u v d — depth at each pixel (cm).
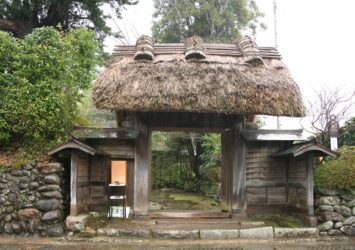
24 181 682
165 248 604
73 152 677
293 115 728
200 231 665
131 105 694
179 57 811
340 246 624
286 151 732
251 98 718
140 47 809
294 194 769
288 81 768
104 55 1235
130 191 779
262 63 806
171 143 1639
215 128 804
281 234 672
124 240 641
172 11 1812
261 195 797
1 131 744
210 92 719
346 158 734
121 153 784
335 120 888
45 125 746
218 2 1812
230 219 763
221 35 1803
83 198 735
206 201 1207
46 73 783
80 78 949
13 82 771
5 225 669
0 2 1088
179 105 698
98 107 698
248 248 609
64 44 828
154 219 757
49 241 639
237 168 786
